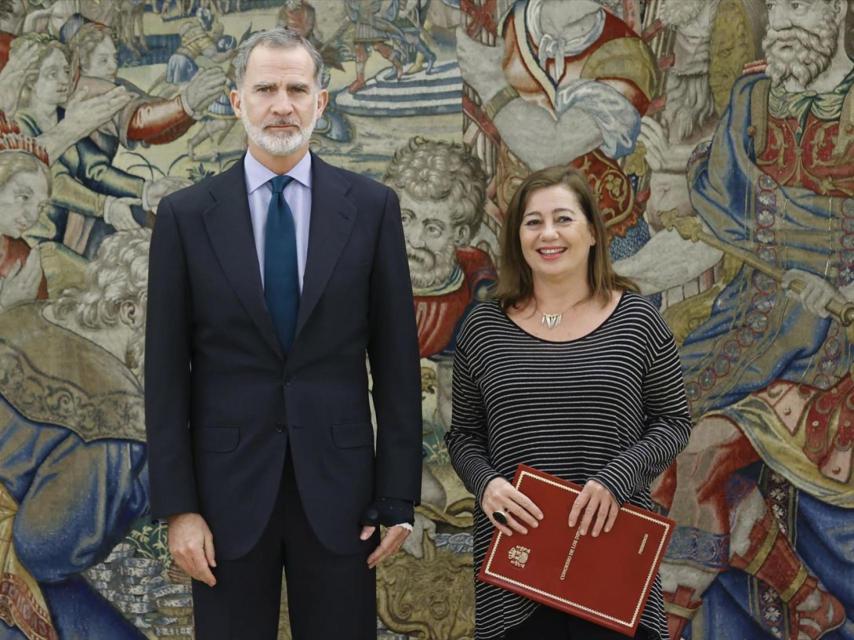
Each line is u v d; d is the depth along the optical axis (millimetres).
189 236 3346
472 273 4414
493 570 3242
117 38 4324
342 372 3373
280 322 3318
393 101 4375
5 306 4324
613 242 4430
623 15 4391
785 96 4418
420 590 4430
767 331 4453
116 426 4359
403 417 3408
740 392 4457
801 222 4441
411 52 4363
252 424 3285
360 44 4352
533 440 3297
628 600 3211
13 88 4309
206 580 3277
